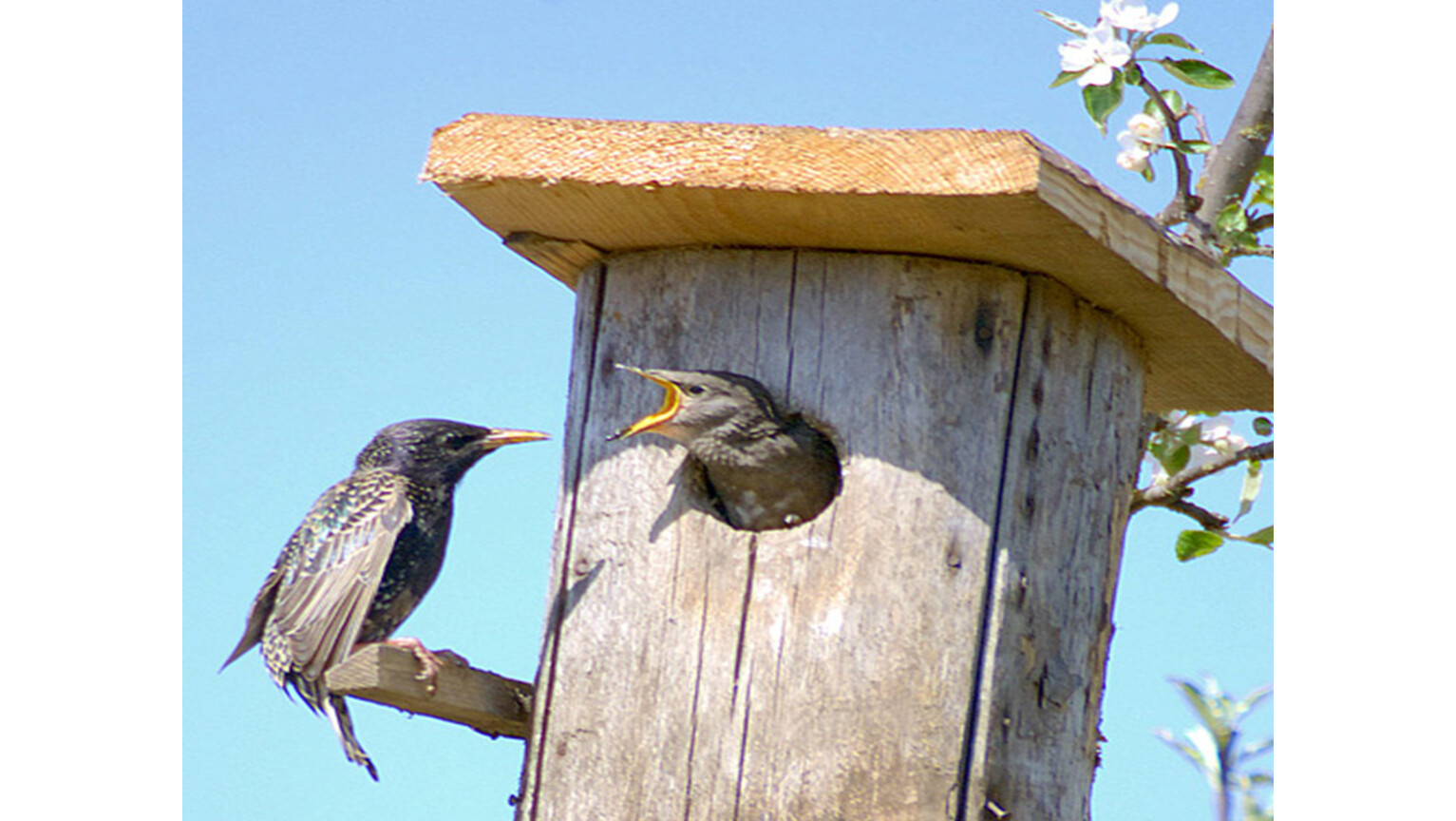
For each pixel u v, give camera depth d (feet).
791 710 25.85
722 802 25.76
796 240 27.14
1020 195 24.06
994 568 26.25
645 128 26.21
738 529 27.61
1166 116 32.53
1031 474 26.78
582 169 26.14
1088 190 25.20
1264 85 33.30
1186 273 27.61
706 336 27.66
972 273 26.96
